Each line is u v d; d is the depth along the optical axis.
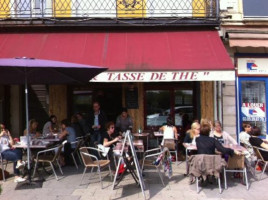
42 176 7.59
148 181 7.08
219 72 7.62
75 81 7.73
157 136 9.70
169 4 10.15
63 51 8.59
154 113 10.80
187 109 10.77
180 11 10.18
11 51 8.62
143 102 10.73
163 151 7.06
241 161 6.60
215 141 6.60
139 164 6.62
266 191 6.39
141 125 10.66
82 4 10.18
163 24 9.28
